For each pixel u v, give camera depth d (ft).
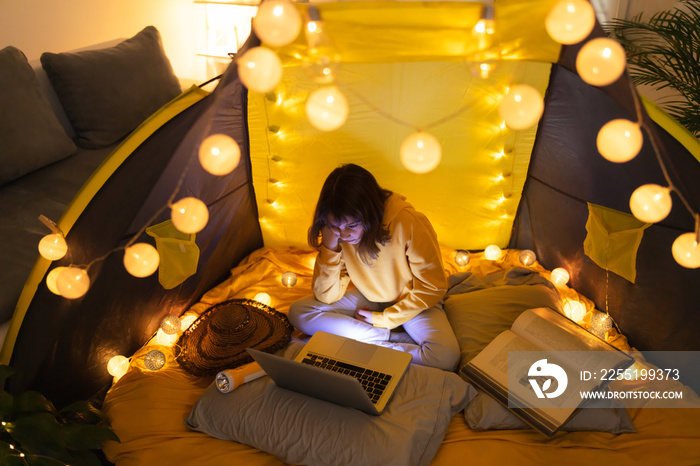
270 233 7.93
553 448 4.79
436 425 4.90
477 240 7.83
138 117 8.59
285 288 7.17
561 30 4.43
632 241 5.87
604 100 5.70
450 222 7.66
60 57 7.89
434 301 5.73
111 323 5.84
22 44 7.86
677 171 4.68
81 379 5.79
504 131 6.82
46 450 4.48
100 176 5.29
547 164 6.91
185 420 5.24
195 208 5.12
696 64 6.86
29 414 4.70
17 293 5.78
